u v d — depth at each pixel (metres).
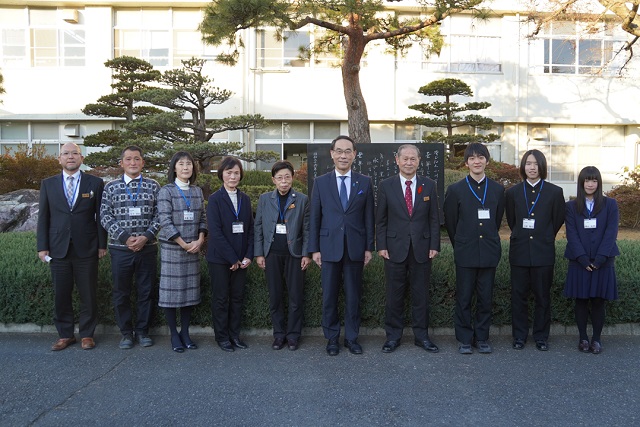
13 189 11.62
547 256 4.89
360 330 5.50
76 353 4.90
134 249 4.91
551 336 5.42
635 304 5.36
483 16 8.94
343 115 16.58
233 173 5.01
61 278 4.99
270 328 5.50
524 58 17.03
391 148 7.22
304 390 4.05
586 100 17.30
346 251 4.89
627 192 12.62
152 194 5.09
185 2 16.03
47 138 16.48
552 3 12.59
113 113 11.80
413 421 3.55
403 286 4.98
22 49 16.30
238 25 8.22
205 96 9.44
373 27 9.62
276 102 16.52
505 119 16.86
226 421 3.55
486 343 4.94
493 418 3.58
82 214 4.99
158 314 5.47
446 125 13.80
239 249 5.03
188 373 4.41
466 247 4.88
